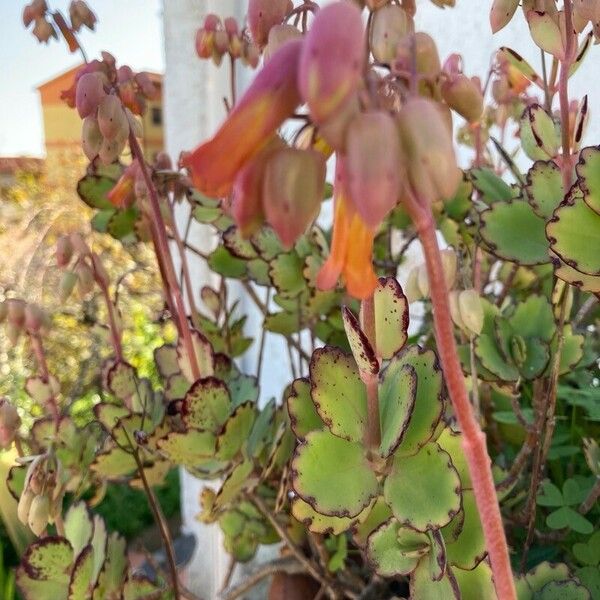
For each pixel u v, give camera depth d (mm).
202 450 251
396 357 175
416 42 125
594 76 347
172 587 265
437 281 106
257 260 309
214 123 425
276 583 332
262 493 308
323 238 308
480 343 226
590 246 170
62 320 735
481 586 171
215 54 281
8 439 269
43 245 927
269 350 560
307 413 190
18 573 251
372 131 93
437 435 173
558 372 214
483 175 243
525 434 284
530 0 192
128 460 281
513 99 325
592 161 164
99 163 299
